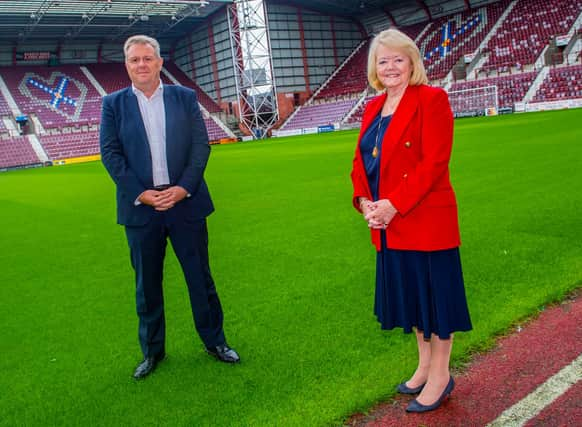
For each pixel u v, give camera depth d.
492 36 33.31
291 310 3.86
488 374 2.68
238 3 36.53
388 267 2.42
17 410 2.82
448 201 2.28
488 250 4.72
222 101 40.56
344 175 11.26
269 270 4.93
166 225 2.90
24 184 17.81
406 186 2.19
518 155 10.62
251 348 3.27
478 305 3.53
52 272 5.74
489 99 29.30
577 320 3.17
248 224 7.14
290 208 8.05
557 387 2.49
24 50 38.00
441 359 2.41
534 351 2.85
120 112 2.85
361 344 3.18
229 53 38.50
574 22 30.28
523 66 29.86
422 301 2.33
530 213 5.89
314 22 40.34
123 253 6.30
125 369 3.20
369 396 2.56
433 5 38.06
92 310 4.38
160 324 3.10
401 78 2.27
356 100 37.19
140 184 2.79
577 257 4.27
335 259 5.07
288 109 40.00
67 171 23.11
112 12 32.19
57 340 3.79
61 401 2.87
